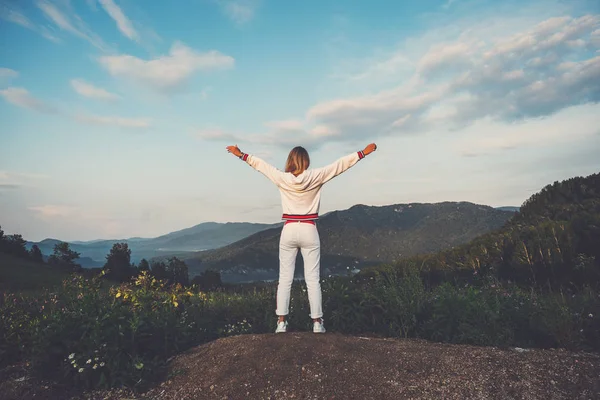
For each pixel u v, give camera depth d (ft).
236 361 12.09
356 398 10.17
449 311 15.03
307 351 12.10
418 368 11.24
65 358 12.66
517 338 14.08
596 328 13.51
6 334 14.84
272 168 14.43
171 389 11.57
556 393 9.78
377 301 16.93
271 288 23.90
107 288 19.65
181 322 15.06
